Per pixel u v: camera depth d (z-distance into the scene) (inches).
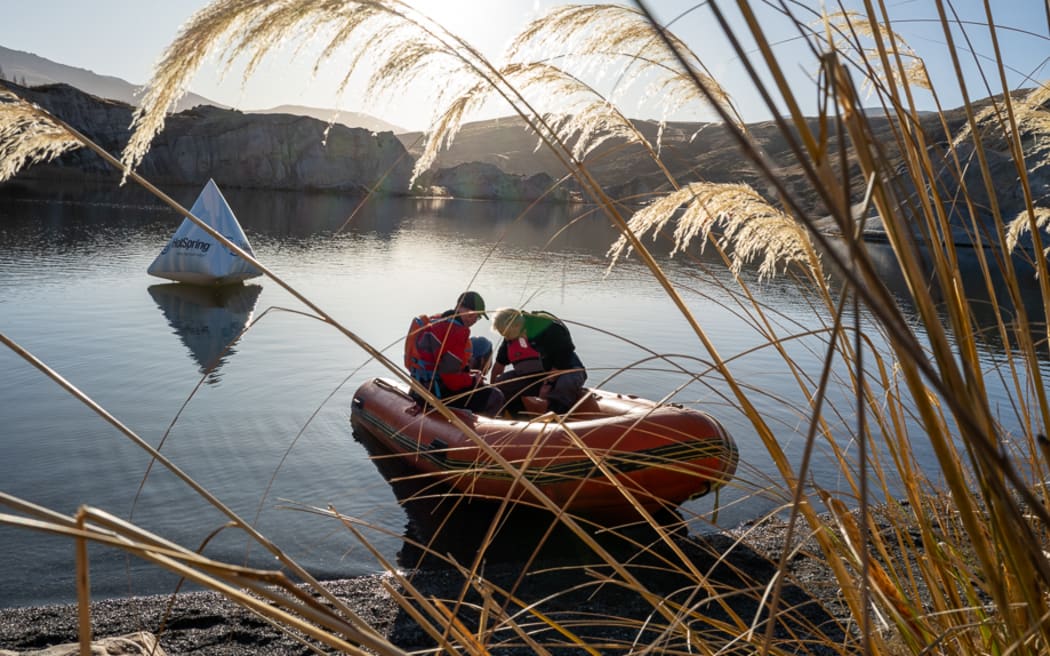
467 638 59.9
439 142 64.9
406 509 209.8
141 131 52.7
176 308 517.7
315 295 615.5
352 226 1416.1
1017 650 46.4
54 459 231.8
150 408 289.9
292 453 248.4
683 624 62.3
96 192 1831.9
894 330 23.7
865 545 26.9
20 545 176.7
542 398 225.3
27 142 49.2
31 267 669.3
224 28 52.1
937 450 37.0
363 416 273.7
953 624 57.9
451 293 653.3
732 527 189.8
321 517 200.4
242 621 131.9
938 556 58.6
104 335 422.3
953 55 54.6
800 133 29.2
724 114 22.9
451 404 235.3
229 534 187.9
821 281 61.6
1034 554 30.9
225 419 281.0
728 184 59.8
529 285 706.8
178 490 214.1
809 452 30.2
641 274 794.2
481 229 1514.5
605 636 125.5
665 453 187.3
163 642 124.3
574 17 67.0
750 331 498.6
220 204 641.6
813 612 129.0
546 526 199.8
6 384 311.6
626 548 180.4
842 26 64.1
